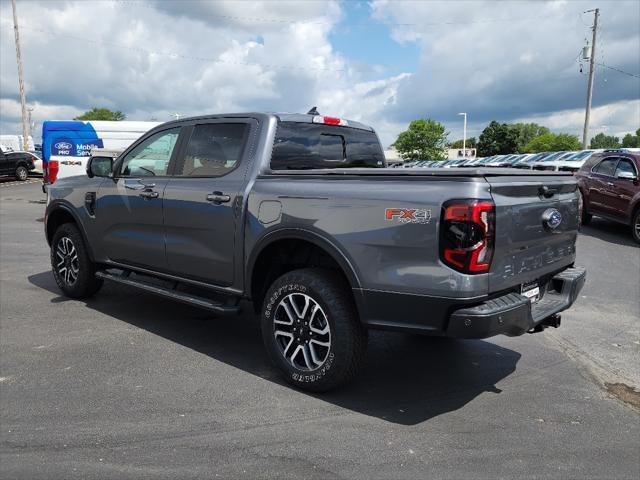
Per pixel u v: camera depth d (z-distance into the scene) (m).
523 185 3.52
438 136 72.62
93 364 4.40
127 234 5.35
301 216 3.86
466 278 3.23
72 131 12.99
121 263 5.53
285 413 3.62
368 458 3.09
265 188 4.14
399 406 3.78
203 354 4.68
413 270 3.38
